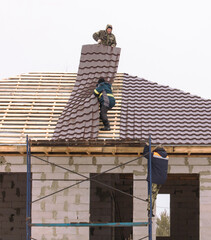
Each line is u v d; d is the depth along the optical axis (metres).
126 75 19.89
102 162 15.66
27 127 16.70
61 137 15.91
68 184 15.67
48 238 15.43
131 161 14.05
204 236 15.16
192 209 23.95
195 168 15.46
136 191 15.46
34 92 19.02
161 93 18.59
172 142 15.34
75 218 15.48
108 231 20.17
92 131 15.73
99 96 16.05
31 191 16.39
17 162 15.88
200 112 17.39
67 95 18.73
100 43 20.34
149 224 13.50
